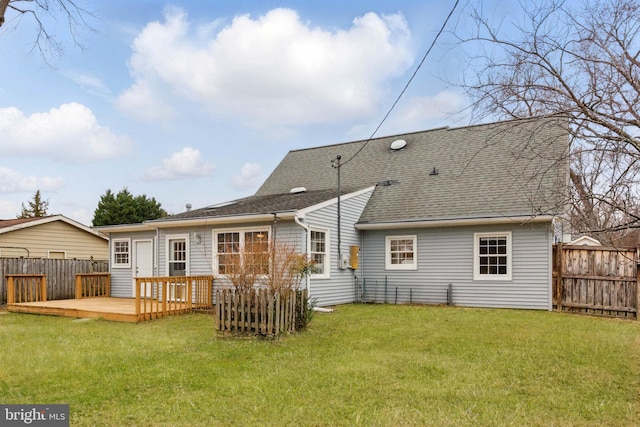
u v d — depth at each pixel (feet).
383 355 22.65
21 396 16.37
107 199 116.98
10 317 39.60
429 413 14.79
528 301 40.91
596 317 36.04
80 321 36.29
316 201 43.91
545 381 18.31
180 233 48.44
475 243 43.68
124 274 55.88
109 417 14.40
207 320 35.96
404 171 55.21
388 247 48.75
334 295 45.34
